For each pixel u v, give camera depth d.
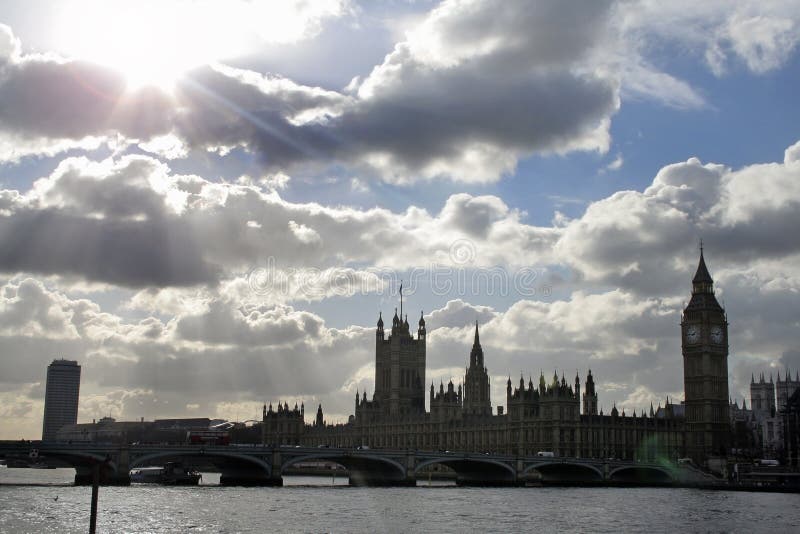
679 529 176.38
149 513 182.88
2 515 173.62
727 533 171.25
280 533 159.62
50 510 183.25
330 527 168.62
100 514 179.12
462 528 171.88
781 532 173.88
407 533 163.38
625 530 173.75
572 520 188.25
